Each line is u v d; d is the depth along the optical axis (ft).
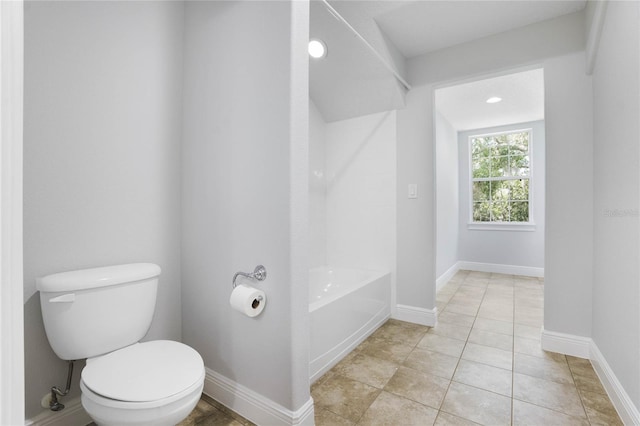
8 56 1.29
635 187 4.40
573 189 6.78
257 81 4.74
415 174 8.98
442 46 8.45
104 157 5.01
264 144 4.64
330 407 5.23
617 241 5.12
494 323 8.94
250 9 4.85
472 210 16.60
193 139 5.80
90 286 4.19
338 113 10.14
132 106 5.34
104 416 3.32
